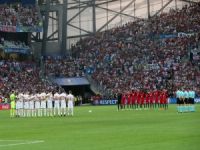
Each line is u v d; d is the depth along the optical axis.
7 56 124.06
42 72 123.62
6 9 124.00
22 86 113.81
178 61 121.94
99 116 61.75
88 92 125.00
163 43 129.38
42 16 134.75
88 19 140.00
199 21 130.88
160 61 123.31
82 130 39.62
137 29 136.25
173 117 55.66
